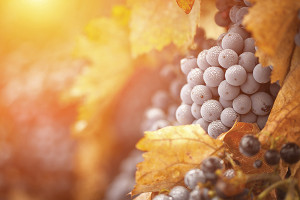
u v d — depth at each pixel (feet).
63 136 2.88
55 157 2.89
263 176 1.33
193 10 1.62
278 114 1.41
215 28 1.63
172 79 2.00
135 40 1.84
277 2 1.34
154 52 2.18
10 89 3.01
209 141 1.44
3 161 2.97
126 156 2.79
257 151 1.33
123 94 2.54
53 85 2.83
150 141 1.45
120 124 2.63
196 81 1.51
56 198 2.98
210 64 1.48
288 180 1.30
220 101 1.48
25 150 2.95
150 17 1.79
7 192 2.99
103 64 2.20
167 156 1.45
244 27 1.47
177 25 1.75
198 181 1.34
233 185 1.27
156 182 1.47
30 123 2.93
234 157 1.46
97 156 2.87
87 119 2.42
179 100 1.87
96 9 2.57
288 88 1.42
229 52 1.44
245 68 1.43
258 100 1.45
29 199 2.98
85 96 2.43
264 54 1.39
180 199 1.38
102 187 2.90
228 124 1.46
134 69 2.34
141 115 2.54
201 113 1.49
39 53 3.12
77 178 2.95
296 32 1.37
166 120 1.96
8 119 2.97
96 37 2.12
